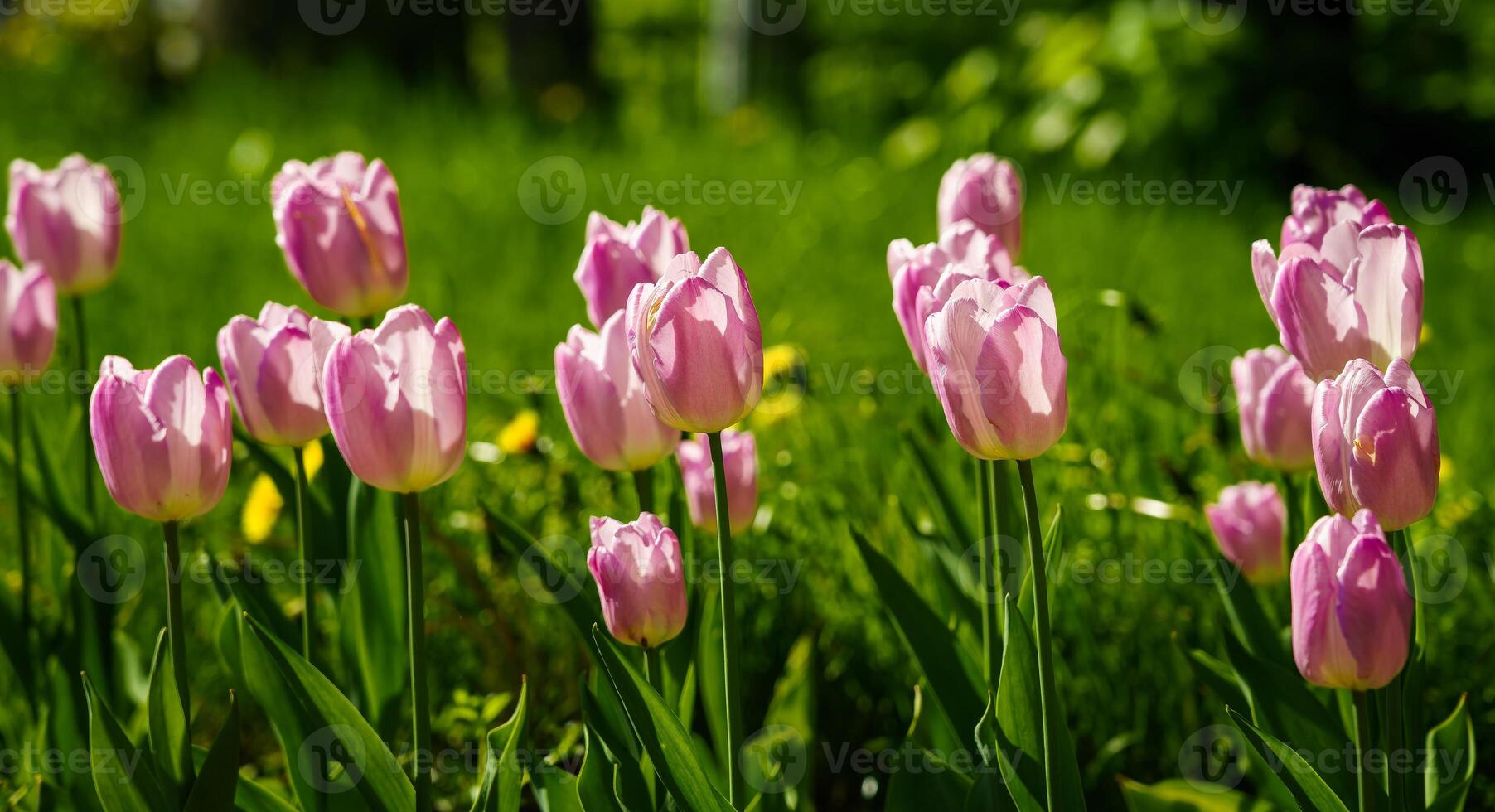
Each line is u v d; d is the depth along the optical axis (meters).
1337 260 1.57
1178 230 4.47
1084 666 1.84
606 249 1.62
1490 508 2.07
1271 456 1.69
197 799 1.54
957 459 2.09
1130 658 1.87
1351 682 1.51
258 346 1.59
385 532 1.69
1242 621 1.67
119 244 1.79
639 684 1.52
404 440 1.50
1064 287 3.45
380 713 1.70
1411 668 1.60
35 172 1.79
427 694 1.53
